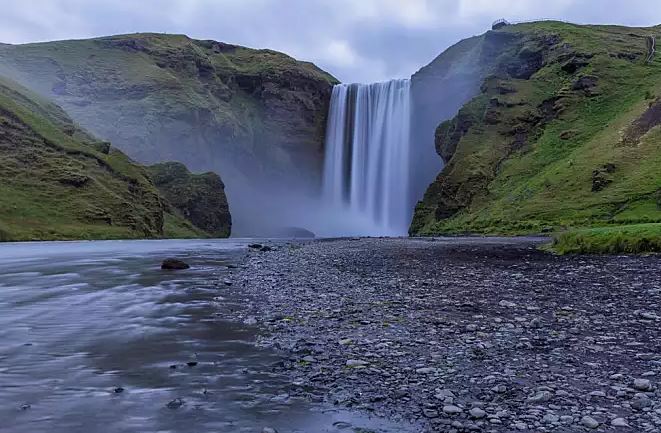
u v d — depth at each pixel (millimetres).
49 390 8617
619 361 10344
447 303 17422
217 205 148000
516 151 119938
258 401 8148
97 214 100125
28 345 11820
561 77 132250
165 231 121562
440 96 166625
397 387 8820
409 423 7250
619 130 95625
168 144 173500
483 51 161750
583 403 7992
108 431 6883
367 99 193000
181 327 13875
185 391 8617
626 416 7445
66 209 97250
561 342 11953
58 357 10758
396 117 179125
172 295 19750
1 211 86875
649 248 34375
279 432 6910
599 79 122312
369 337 12602
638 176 79562
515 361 10391
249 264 33750
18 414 7492
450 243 59875
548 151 110625
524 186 99438
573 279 23094
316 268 30188
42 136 106625
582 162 92875
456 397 8336
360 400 8180
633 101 107938
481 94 140750
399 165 173750
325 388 8797
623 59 130750
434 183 128750
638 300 17438
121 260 39188
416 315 15359
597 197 80125
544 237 70000
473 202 109500
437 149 150625
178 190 141875
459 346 11656
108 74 190000
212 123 190750
